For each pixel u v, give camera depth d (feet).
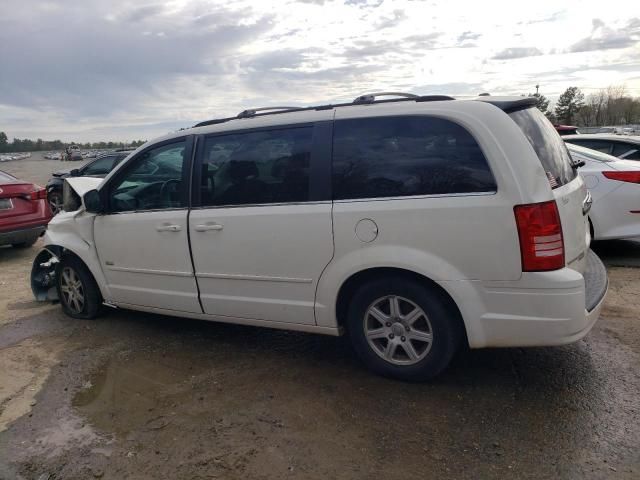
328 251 10.91
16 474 8.87
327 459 8.78
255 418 10.12
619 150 24.27
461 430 9.36
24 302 18.90
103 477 8.67
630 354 11.94
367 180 10.56
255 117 12.21
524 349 12.38
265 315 12.19
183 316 13.82
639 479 7.91
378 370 11.27
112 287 14.99
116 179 14.34
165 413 10.51
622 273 18.24
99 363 13.09
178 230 12.89
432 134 10.11
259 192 11.76
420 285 10.32
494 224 9.39
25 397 11.53
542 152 10.21
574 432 9.11
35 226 26.73
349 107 11.10
